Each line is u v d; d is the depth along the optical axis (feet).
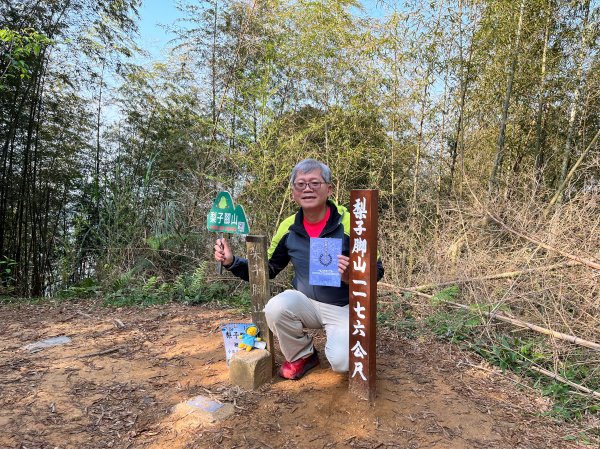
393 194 16.72
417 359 8.90
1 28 16.16
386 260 14.62
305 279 7.51
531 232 11.53
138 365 8.15
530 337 9.70
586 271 9.57
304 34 15.65
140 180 19.19
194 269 16.06
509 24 14.46
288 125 16.20
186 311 12.04
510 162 17.48
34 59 17.24
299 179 6.97
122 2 19.76
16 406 6.55
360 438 6.00
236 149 16.53
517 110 16.70
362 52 15.83
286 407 6.66
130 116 21.42
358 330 6.77
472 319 10.21
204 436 5.92
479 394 7.59
